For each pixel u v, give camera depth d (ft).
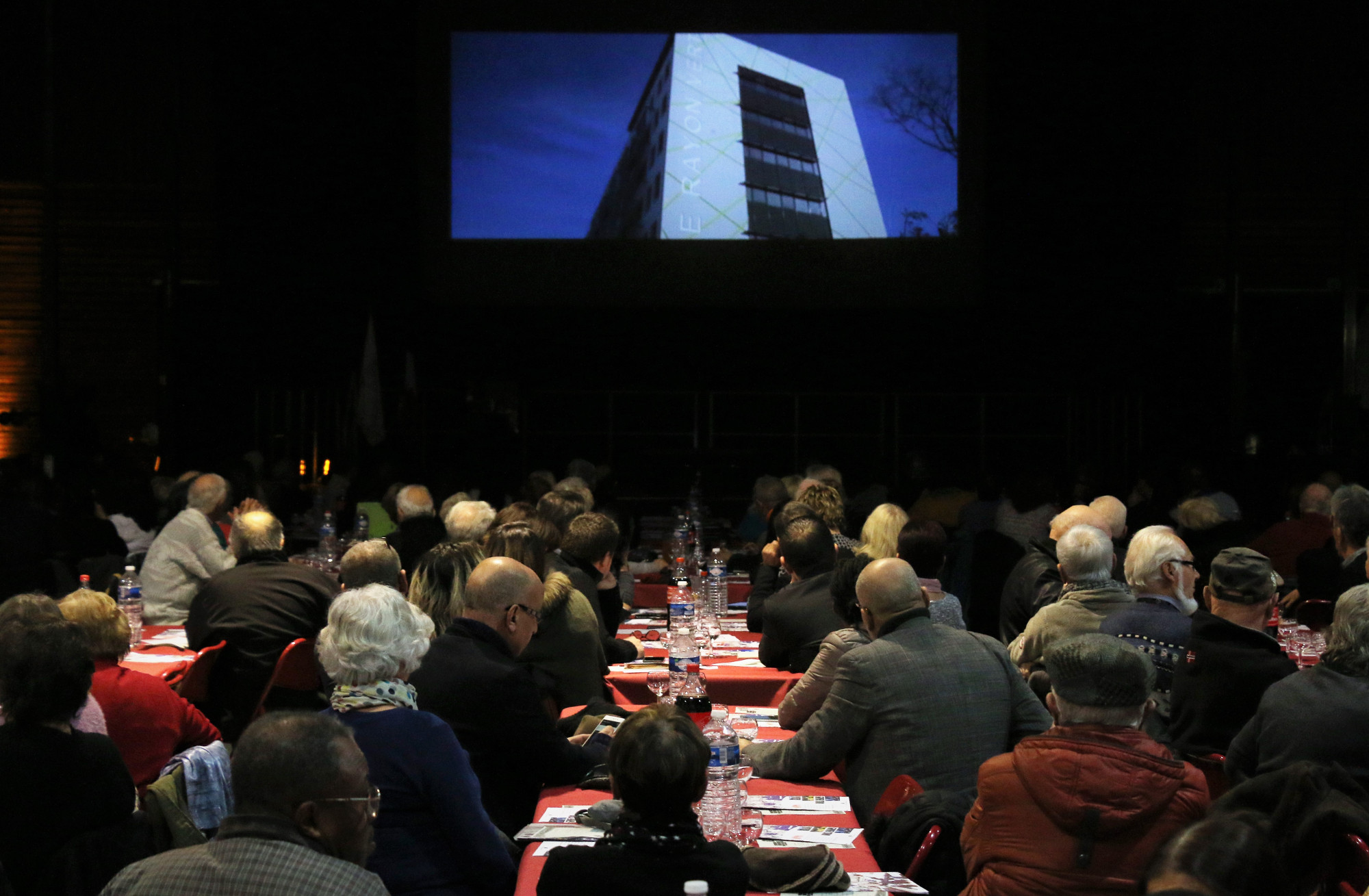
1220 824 4.82
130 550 27.91
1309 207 55.11
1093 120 54.34
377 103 54.49
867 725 11.75
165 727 13.04
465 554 14.38
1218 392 54.65
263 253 54.95
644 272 54.44
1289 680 11.02
